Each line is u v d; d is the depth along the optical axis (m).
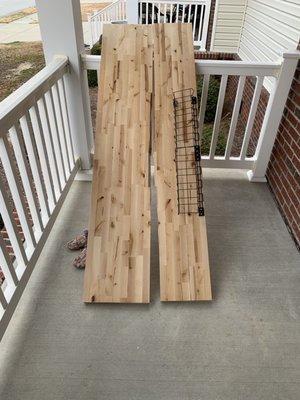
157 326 1.51
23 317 1.52
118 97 1.98
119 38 2.04
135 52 2.03
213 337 1.47
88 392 1.26
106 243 1.72
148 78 2.00
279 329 1.51
